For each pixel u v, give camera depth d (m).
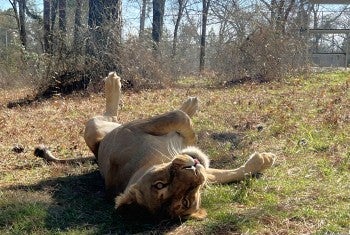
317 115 7.89
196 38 26.58
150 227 4.05
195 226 3.97
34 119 9.62
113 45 13.70
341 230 3.73
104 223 4.21
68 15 24.25
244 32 15.24
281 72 14.62
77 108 10.63
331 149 5.91
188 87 14.12
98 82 13.50
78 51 13.66
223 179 5.05
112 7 14.02
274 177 5.11
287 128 7.04
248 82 14.12
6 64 20.88
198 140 6.81
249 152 6.12
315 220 3.92
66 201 4.84
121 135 4.99
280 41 14.76
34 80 14.31
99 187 5.29
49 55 13.82
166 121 4.93
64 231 4.09
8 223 4.27
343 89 10.73
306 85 12.40
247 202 4.49
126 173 4.66
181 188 3.88
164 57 15.34
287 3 18.80
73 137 7.56
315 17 22.89
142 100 11.26
